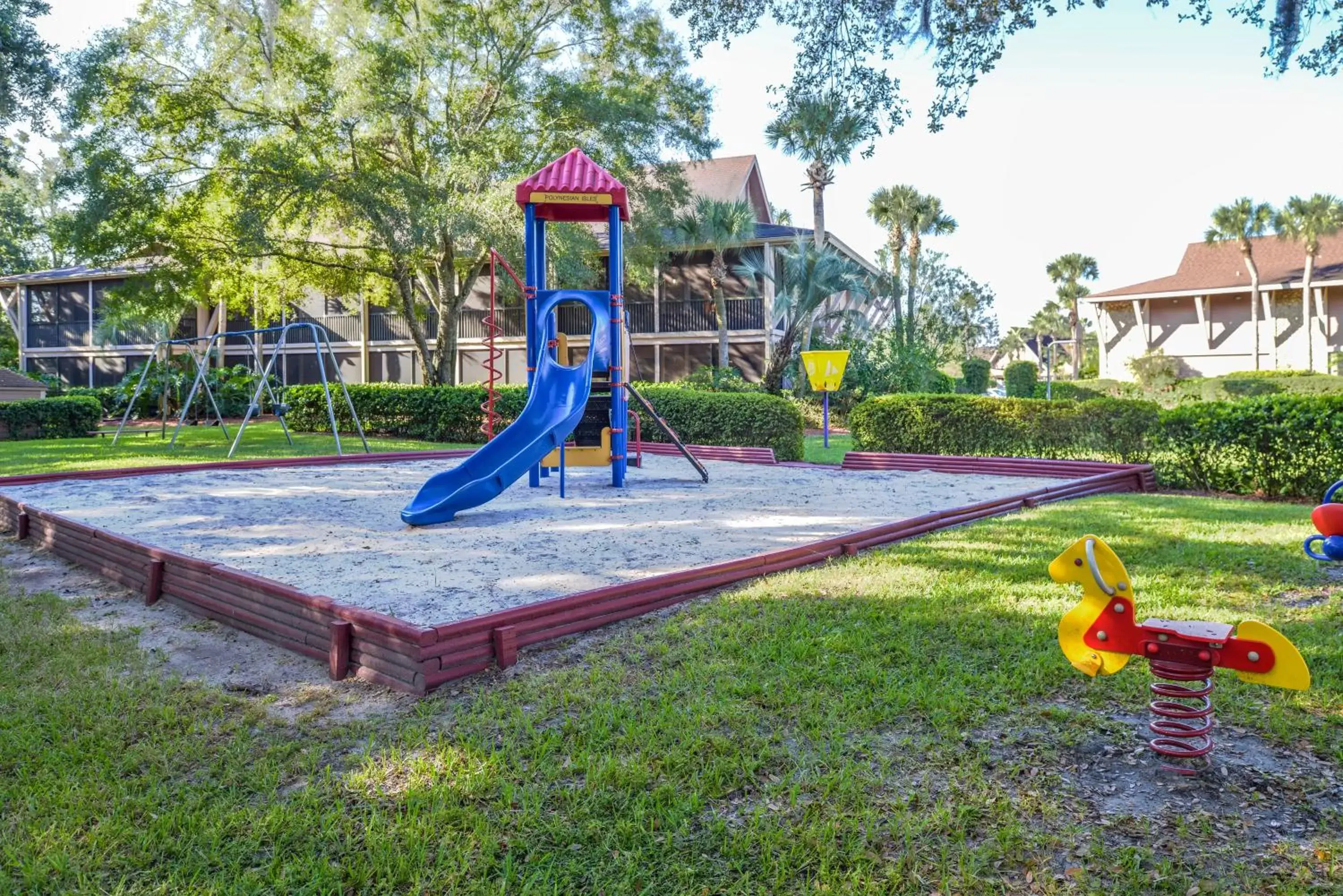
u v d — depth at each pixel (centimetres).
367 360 3225
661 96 2508
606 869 265
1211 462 1127
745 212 2831
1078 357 6253
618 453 1170
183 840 286
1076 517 856
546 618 478
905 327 3259
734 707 380
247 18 2183
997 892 249
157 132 2189
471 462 1009
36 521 850
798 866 264
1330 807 290
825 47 1072
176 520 869
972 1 1010
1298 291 4047
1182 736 320
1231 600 539
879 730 359
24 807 311
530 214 1188
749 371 3019
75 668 469
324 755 356
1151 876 253
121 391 2533
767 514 898
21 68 2291
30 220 4547
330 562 649
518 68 2398
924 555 689
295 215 2227
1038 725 360
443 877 261
